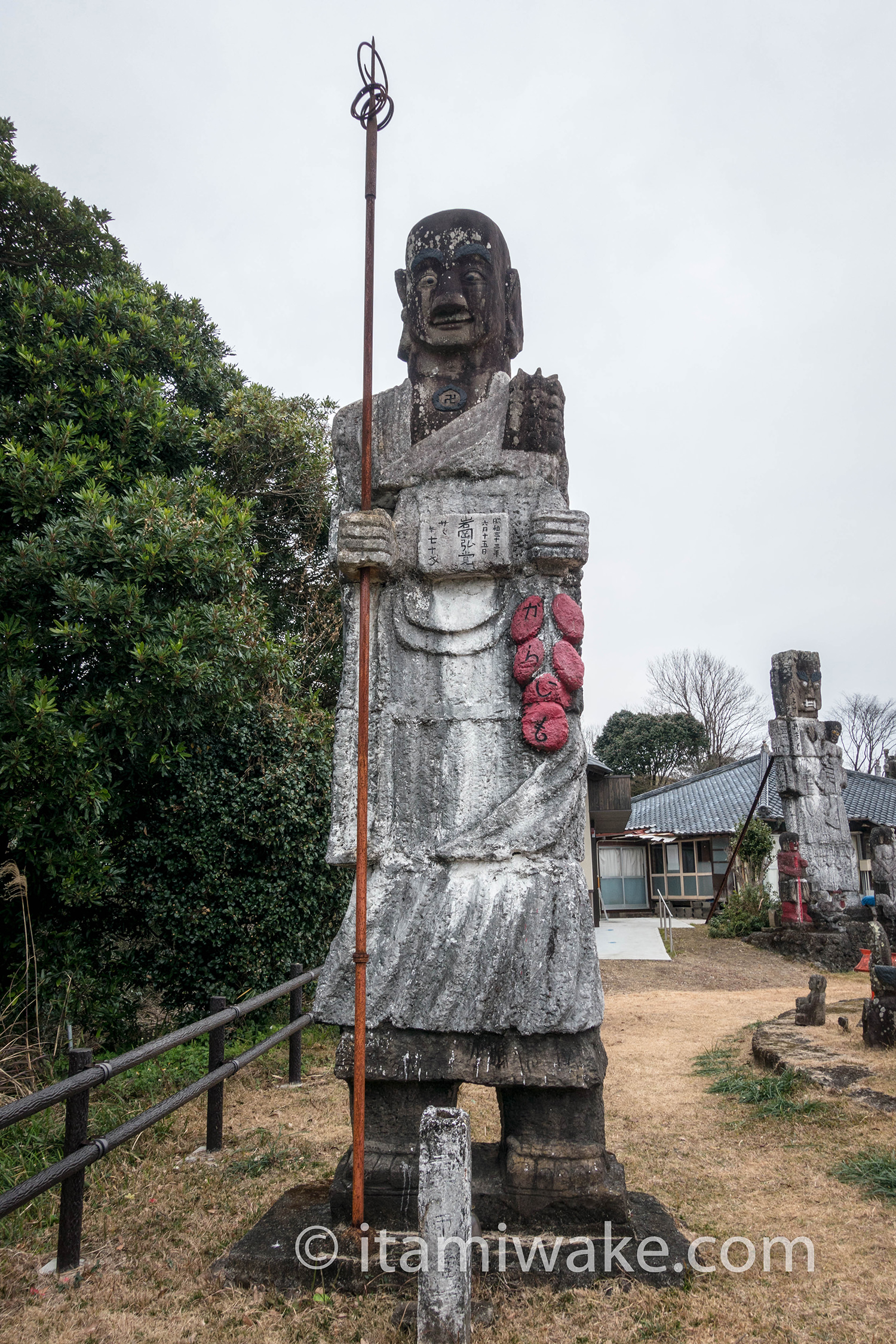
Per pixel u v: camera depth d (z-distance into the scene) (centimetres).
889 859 1583
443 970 385
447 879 410
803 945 1488
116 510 673
